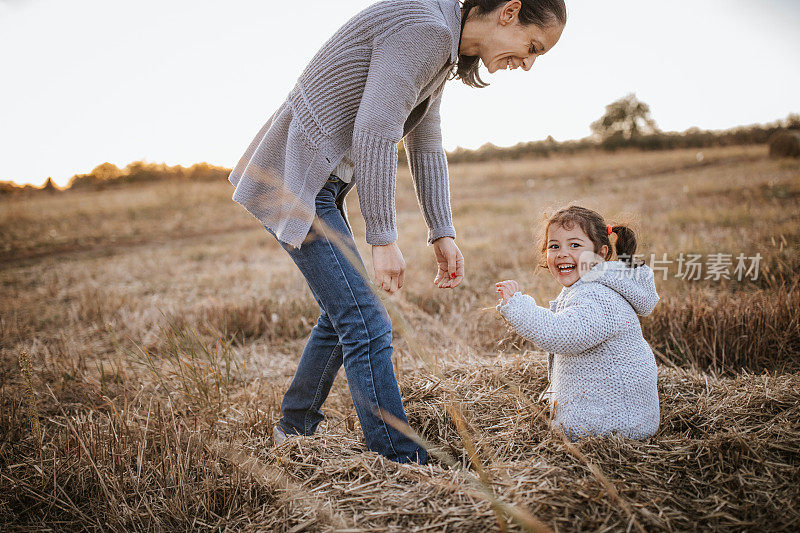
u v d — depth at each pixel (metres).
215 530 1.60
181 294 5.39
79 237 11.09
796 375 2.24
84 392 2.82
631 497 1.45
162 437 2.03
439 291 4.46
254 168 1.79
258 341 3.84
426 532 1.35
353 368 1.77
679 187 11.91
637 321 1.86
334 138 1.71
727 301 3.23
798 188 8.97
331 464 1.73
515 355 2.63
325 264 1.77
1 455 2.11
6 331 4.25
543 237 2.14
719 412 1.94
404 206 14.75
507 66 1.78
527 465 1.62
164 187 18.03
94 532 1.65
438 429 1.98
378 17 1.63
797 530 1.32
